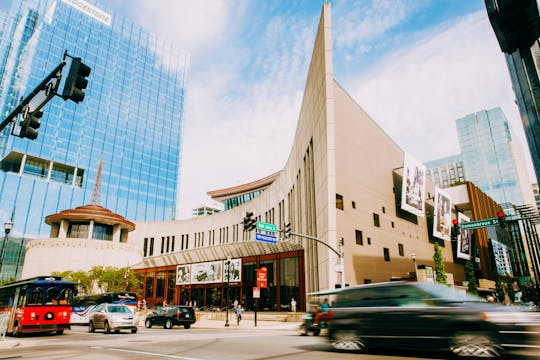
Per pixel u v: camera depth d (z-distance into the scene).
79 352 11.18
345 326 9.65
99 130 109.31
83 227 61.09
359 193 34.75
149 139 124.38
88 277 48.66
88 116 107.12
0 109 93.94
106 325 20.06
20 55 102.31
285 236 21.64
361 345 9.27
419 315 8.41
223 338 15.73
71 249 55.34
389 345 8.77
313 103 36.94
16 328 18.61
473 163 196.38
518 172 184.62
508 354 7.75
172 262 62.53
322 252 31.47
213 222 71.06
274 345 12.12
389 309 8.95
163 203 122.94
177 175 131.00
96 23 115.38
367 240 33.91
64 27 106.12
